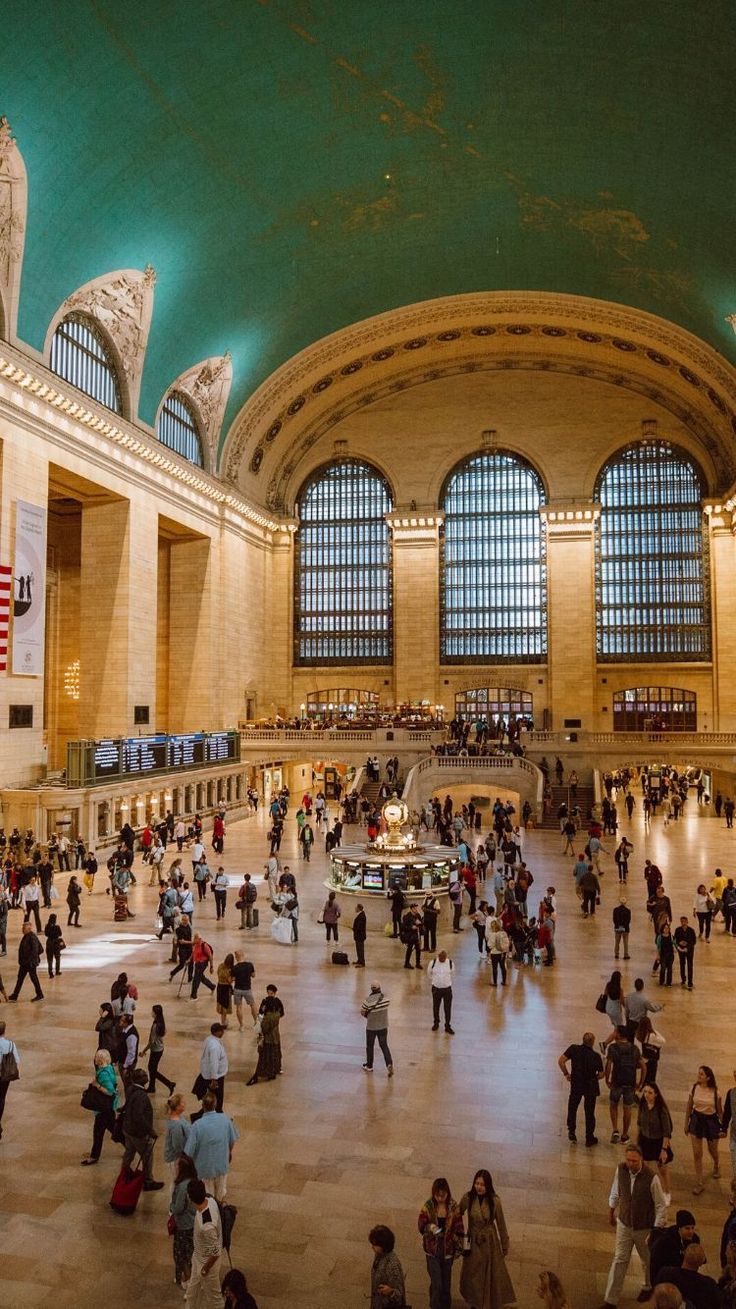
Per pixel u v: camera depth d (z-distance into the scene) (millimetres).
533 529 48500
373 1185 8586
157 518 36219
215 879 19703
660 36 23031
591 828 23891
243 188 29250
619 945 17062
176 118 25047
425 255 36781
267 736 42156
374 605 49844
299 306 38188
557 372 47781
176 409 38281
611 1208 7414
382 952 17141
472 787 45438
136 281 30750
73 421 29125
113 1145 9391
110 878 22031
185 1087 10812
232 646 43750
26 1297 6934
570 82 25734
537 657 48000
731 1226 6590
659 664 46531
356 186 30938
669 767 46969
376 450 49656
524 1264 7422
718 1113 8594
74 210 25688
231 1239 7656
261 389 42688
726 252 30172
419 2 22672
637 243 33312
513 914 16484
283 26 23062
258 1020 13203
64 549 39531
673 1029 12859
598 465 47375
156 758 31703
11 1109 10188
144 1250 7543
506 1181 8703
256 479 47438
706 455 45906
